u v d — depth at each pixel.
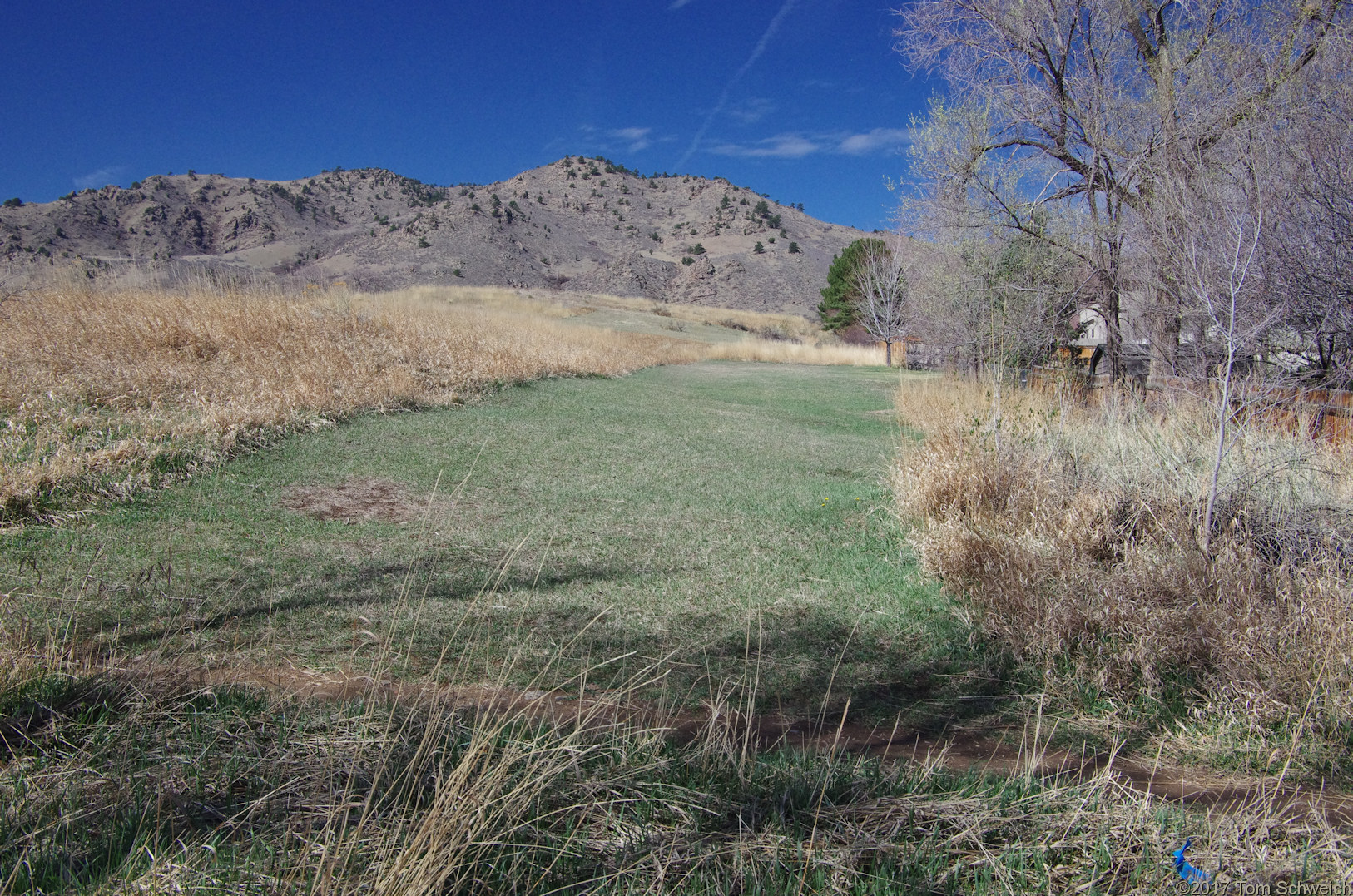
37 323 10.82
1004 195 12.46
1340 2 8.66
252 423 7.81
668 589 4.93
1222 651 3.73
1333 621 3.77
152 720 2.77
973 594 4.67
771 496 7.59
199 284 14.73
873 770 2.88
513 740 2.54
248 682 3.20
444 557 5.17
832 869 2.29
